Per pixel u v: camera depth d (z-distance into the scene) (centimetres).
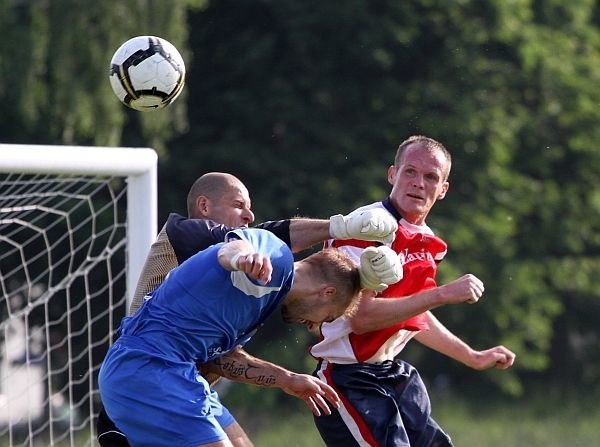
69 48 5184
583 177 8025
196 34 6881
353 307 1720
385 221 1669
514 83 7575
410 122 7019
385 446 1847
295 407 6588
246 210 1845
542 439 5709
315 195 6569
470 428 6075
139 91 1898
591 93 7856
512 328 7394
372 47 6831
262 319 1673
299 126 6825
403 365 1934
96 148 2175
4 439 3825
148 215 2230
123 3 5188
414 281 1856
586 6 8294
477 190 7300
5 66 5219
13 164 2073
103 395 1667
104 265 5144
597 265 7894
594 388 7969
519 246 7738
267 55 6762
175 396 1625
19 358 4500
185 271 1648
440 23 7312
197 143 6812
